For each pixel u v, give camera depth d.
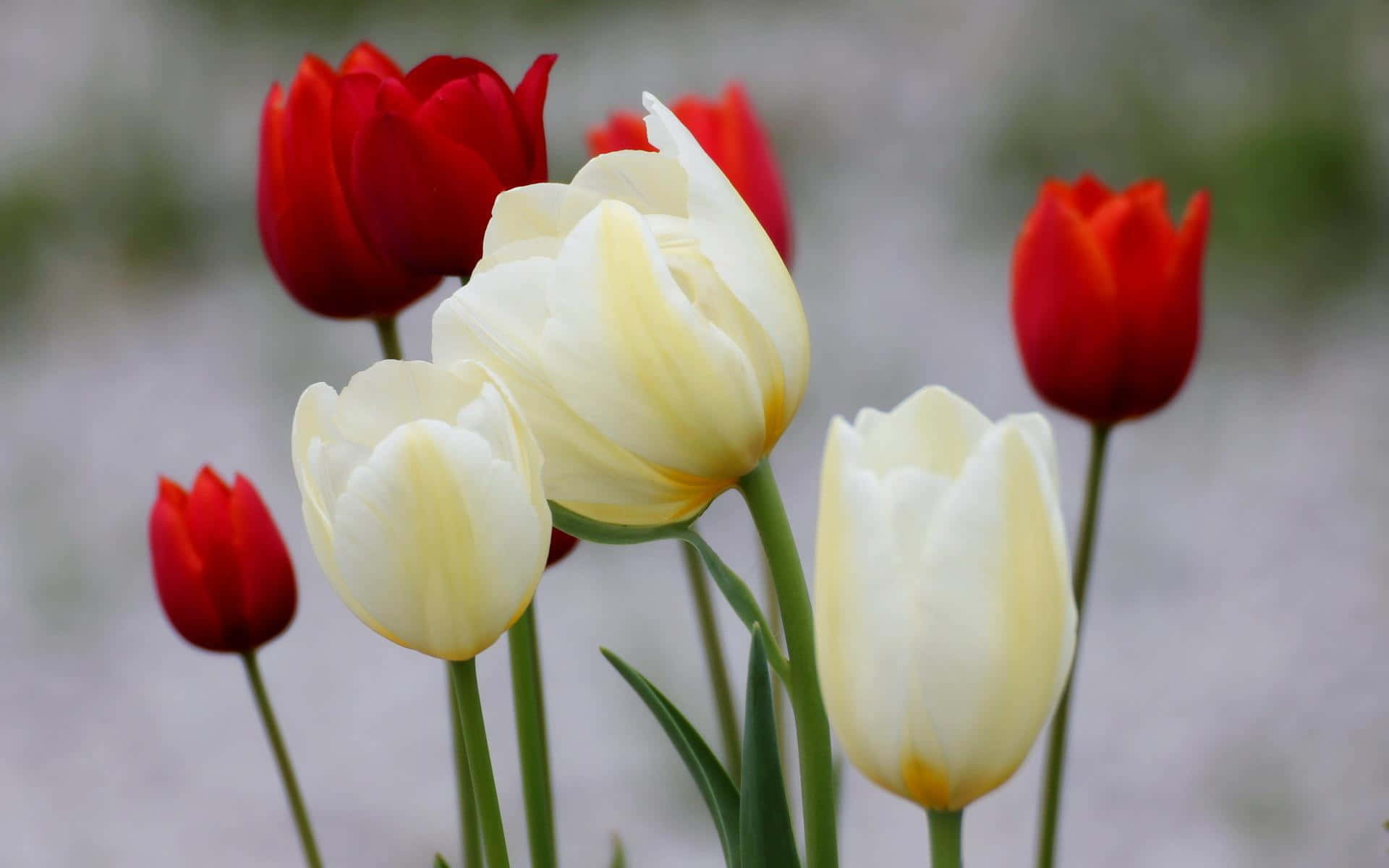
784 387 1.17
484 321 1.17
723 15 6.36
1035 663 1.13
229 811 3.25
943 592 1.12
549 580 3.68
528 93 1.26
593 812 3.03
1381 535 3.59
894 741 1.14
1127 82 5.42
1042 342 1.38
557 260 1.16
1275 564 3.56
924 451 1.15
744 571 3.51
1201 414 4.14
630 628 3.32
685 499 1.18
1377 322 4.40
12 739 3.52
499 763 3.12
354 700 3.56
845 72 5.86
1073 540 3.63
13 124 6.12
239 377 4.71
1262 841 2.85
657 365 1.16
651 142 1.18
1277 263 4.64
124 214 5.55
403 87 1.25
